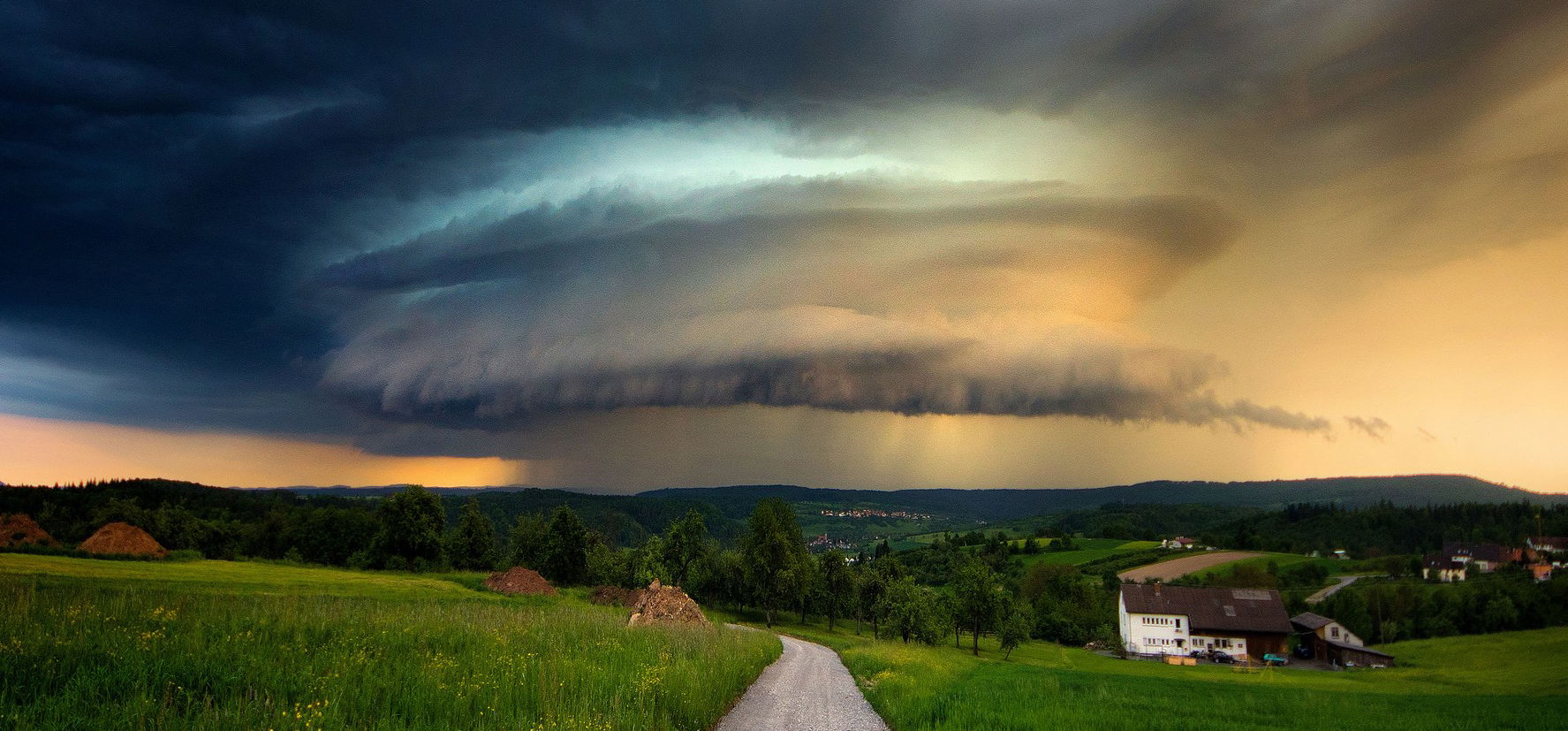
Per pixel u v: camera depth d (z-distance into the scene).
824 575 114.00
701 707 21.20
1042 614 127.88
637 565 116.69
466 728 15.14
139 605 23.97
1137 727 22.08
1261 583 150.75
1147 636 105.88
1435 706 33.50
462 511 126.44
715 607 121.25
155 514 117.88
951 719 21.80
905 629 85.50
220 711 13.75
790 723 22.78
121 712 13.16
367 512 129.25
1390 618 112.50
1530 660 77.75
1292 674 70.06
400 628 25.53
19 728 12.32
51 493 148.75
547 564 116.38
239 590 54.38
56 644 16.28
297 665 17.77
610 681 20.69
